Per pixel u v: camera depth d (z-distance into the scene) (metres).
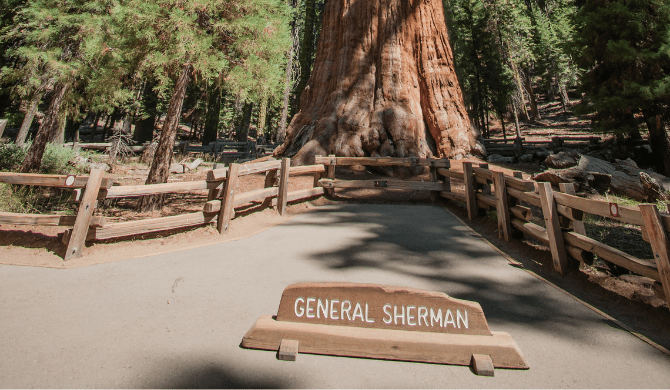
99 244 4.85
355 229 6.17
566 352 2.52
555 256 4.25
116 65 7.86
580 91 14.39
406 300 2.52
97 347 2.42
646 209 2.96
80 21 10.10
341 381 2.11
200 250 4.92
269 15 7.70
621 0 12.45
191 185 5.51
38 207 7.01
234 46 7.57
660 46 11.73
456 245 5.29
